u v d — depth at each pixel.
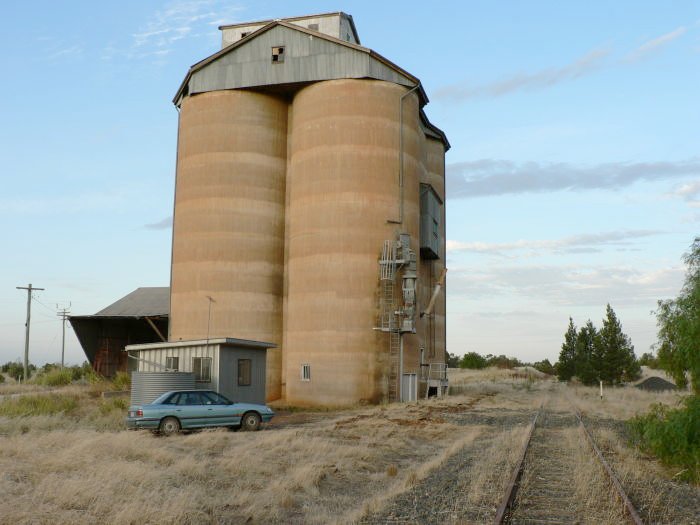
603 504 10.70
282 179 44.25
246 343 28.78
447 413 30.53
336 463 14.98
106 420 23.48
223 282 42.00
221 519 10.01
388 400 38.34
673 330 15.90
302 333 39.75
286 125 44.91
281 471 14.16
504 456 15.76
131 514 9.25
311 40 42.19
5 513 9.23
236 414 22.19
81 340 51.59
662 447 15.24
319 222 40.03
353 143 40.22
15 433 19.16
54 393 35.28
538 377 100.56
